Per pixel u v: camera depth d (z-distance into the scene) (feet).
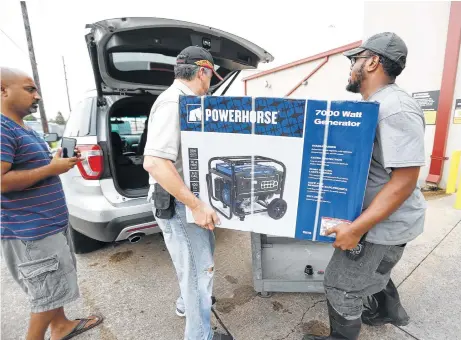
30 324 4.61
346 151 3.25
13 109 4.18
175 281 7.03
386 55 3.38
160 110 3.78
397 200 3.22
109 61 6.80
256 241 5.94
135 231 6.91
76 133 7.31
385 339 5.06
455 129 13.39
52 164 4.27
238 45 7.44
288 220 3.73
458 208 11.09
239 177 3.69
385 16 14.82
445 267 7.17
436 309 5.77
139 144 12.17
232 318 5.68
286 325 5.47
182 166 3.91
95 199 6.63
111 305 6.17
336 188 3.42
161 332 5.39
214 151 3.66
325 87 22.03
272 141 3.44
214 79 8.66
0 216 4.07
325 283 4.27
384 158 3.20
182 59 4.13
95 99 7.25
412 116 3.11
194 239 4.31
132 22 5.93
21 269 4.25
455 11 12.57
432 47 13.58
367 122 3.09
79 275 7.34
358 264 3.79
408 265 7.30
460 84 13.02
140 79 8.02
